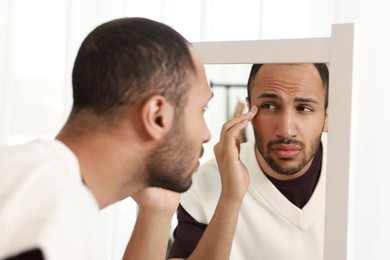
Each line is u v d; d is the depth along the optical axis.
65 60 1.59
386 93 1.63
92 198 0.60
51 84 1.60
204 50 0.98
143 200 1.00
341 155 0.86
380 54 1.62
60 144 0.65
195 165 0.78
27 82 1.58
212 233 0.98
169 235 1.02
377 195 1.65
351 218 0.87
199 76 0.75
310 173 0.90
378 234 1.65
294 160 0.91
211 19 1.61
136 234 1.01
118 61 0.68
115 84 0.67
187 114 0.73
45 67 1.59
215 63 0.97
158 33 0.70
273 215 0.93
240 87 0.95
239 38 1.61
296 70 0.90
